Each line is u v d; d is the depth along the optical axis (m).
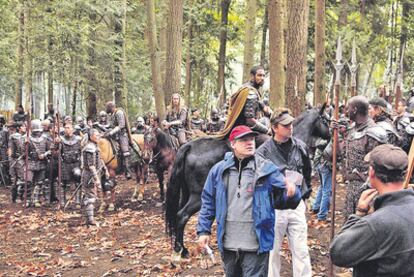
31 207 13.11
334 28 25.23
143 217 11.52
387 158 3.05
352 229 3.01
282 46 14.45
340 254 3.01
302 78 13.55
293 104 13.48
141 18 27.45
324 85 18.41
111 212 12.22
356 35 23.98
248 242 4.55
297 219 5.76
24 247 9.44
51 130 14.52
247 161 4.64
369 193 3.31
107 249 8.91
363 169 5.53
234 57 35.25
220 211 4.63
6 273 7.94
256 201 4.51
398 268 2.89
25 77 23.52
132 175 17.39
